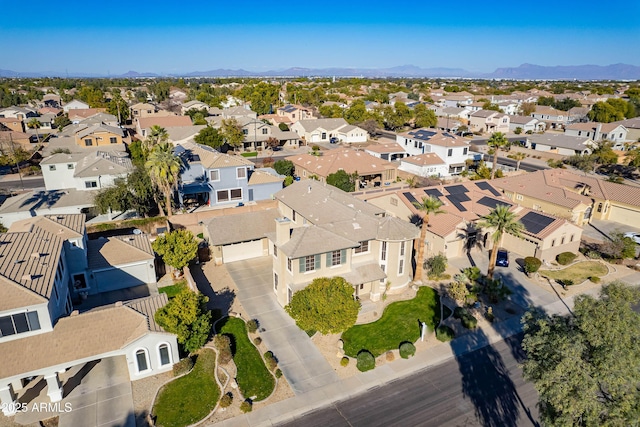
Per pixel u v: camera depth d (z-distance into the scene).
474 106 160.25
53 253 29.50
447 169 80.56
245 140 92.88
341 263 33.88
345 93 195.88
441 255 41.44
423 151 86.50
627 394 16.02
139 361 25.84
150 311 27.91
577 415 16.59
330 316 27.03
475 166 85.06
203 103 139.25
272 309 34.31
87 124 95.50
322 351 29.36
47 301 24.00
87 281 35.22
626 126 110.62
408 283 38.31
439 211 36.62
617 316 17.06
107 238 38.16
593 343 17.02
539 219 45.81
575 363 16.70
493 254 37.03
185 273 38.22
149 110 131.88
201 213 50.66
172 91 190.75
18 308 23.17
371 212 42.44
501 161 91.75
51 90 197.25
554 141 99.69
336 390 25.75
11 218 45.84
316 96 167.12
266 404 24.47
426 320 33.28
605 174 82.06
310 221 39.56
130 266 36.75
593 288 39.25
